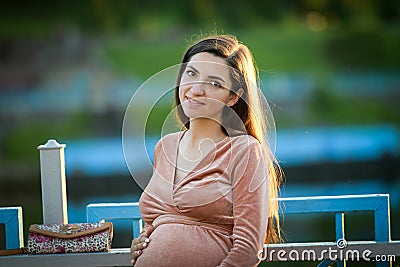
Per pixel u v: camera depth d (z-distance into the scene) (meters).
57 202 6.09
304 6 43.22
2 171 32.09
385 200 5.82
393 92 37.41
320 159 27.27
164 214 4.76
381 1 42.12
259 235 4.49
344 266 5.85
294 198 5.88
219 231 4.63
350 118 36.22
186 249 4.58
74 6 41.56
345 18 42.25
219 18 42.94
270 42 40.66
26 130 36.12
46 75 38.88
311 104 36.47
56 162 6.08
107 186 26.28
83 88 38.22
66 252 5.77
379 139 28.94
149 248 4.68
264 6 42.84
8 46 39.56
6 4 40.56
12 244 6.03
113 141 35.66
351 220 16.91
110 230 5.86
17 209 6.03
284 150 27.48
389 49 39.09
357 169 27.11
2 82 38.16
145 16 42.22
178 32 41.97
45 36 40.31
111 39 40.91
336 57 39.41
